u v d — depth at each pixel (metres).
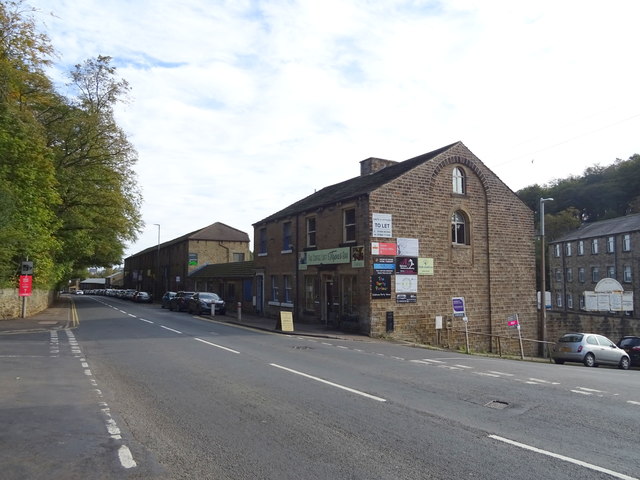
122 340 16.55
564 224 66.12
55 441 5.79
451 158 23.88
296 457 5.34
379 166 27.84
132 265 94.75
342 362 12.45
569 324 27.75
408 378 10.30
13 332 18.98
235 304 36.44
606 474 4.94
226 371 10.69
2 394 8.20
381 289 21.12
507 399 8.34
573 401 8.25
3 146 23.73
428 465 5.14
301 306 26.44
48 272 30.58
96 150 31.80
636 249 49.00
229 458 5.30
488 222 24.72
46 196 27.14
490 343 23.98
